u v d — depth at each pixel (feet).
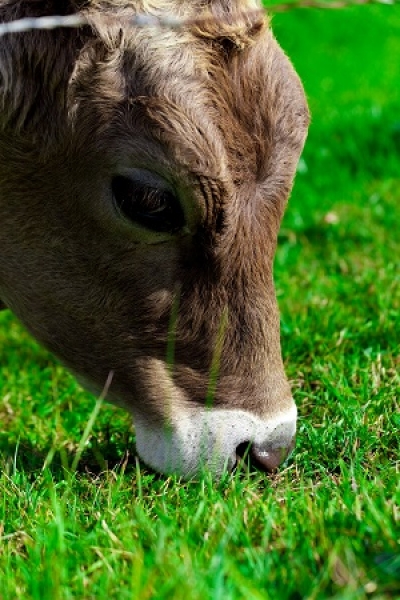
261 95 20.34
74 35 19.79
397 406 23.34
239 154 20.21
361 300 32.04
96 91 19.81
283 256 37.60
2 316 35.99
